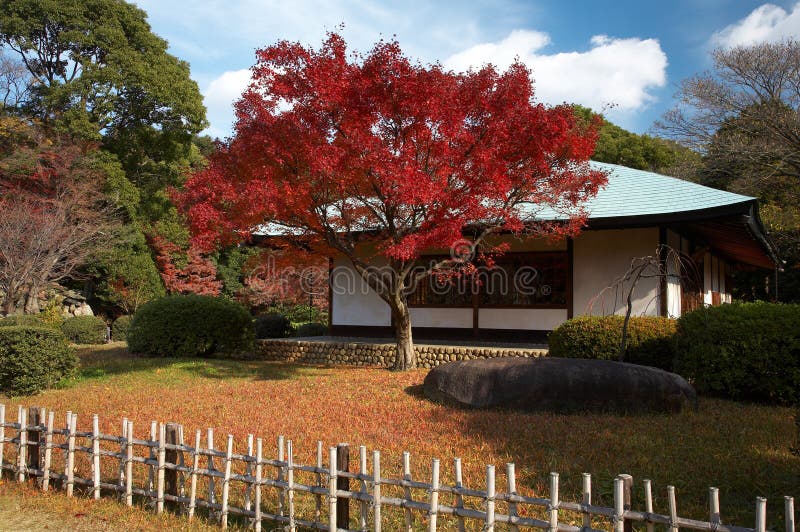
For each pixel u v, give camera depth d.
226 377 10.11
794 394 7.36
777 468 4.70
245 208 8.08
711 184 23.81
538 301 12.67
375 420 6.61
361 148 7.69
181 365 11.30
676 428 6.01
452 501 4.21
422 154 8.52
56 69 23.91
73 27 21.86
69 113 21.09
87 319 18.50
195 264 24.38
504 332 12.91
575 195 9.02
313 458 5.15
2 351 8.49
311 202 8.94
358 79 7.96
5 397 8.44
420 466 4.92
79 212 19.80
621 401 6.79
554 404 6.95
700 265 15.42
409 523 3.36
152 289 22.95
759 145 21.19
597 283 12.05
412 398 7.93
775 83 21.09
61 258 19.98
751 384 7.70
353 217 10.33
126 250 22.64
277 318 16.50
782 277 23.62
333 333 14.65
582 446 5.38
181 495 4.10
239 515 4.05
